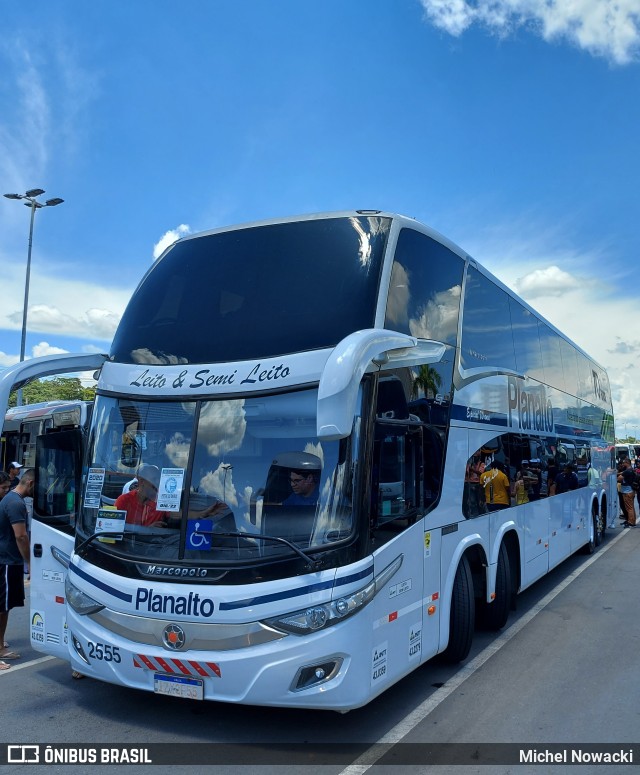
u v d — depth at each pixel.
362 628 4.65
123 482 5.33
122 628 4.97
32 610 6.24
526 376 9.52
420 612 5.62
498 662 6.98
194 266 6.02
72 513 6.01
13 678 6.59
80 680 6.50
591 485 14.89
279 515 4.75
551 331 11.44
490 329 8.08
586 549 14.68
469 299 7.43
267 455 4.91
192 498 4.98
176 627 4.72
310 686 4.50
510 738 5.11
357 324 5.18
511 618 8.90
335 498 4.72
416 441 5.77
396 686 6.25
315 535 4.64
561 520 11.38
